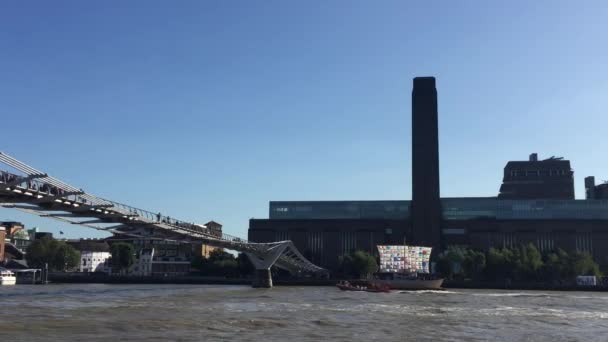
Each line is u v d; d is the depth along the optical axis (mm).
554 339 65250
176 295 131625
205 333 63125
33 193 78562
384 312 94062
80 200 89500
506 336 67000
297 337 61875
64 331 61906
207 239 150375
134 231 129000
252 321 75312
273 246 199125
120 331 63094
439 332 69188
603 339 66000
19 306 90375
